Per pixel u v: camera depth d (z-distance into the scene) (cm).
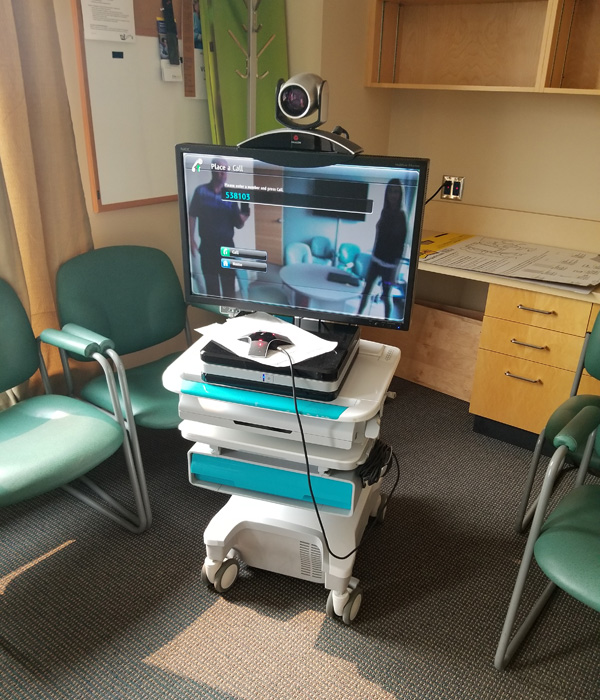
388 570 188
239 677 154
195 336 284
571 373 229
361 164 133
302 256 147
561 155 263
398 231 137
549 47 226
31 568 186
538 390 239
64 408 189
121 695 149
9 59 183
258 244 149
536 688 153
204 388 147
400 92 298
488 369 249
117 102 220
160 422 191
